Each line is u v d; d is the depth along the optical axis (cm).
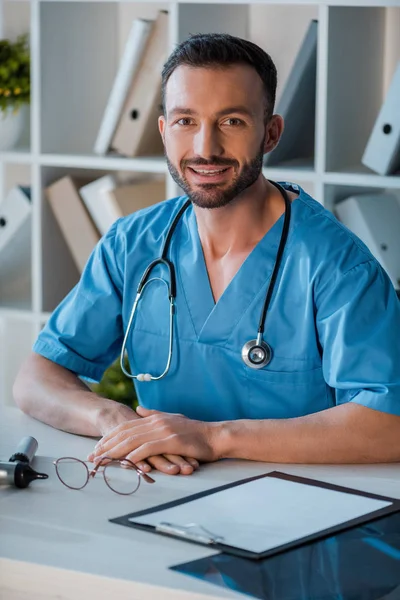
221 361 178
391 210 279
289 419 162
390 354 164
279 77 296
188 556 118
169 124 168
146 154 302
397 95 254
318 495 139
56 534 126
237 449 158
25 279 337
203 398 181
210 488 145
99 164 295
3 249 318
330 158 266
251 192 174
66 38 307
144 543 122
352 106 273
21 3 329
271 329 175
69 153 312
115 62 325
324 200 267
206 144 164
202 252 181
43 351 194
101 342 195
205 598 108
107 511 135
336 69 263
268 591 108
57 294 316
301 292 173
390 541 122
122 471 153
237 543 121
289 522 128
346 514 131
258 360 174
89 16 314
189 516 131
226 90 162
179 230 186
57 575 115
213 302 179
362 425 159
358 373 164
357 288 168
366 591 108
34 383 187
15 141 320
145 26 283
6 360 332
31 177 335
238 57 164
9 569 118
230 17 294
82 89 316
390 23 284
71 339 193
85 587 114
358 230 266
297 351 174
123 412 172
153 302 184
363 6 267
